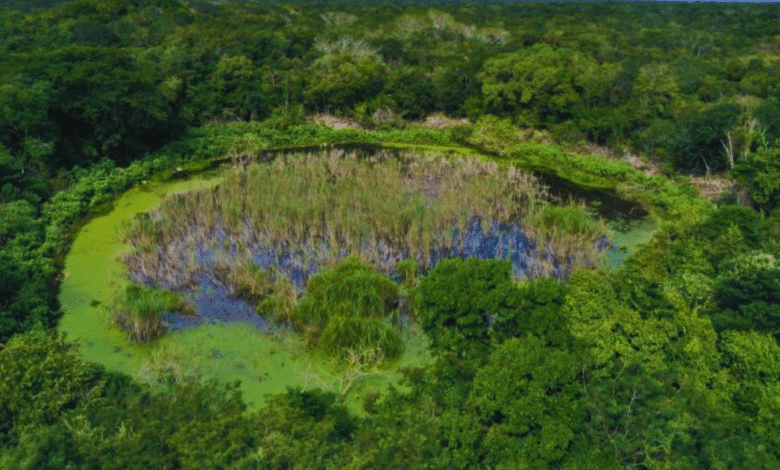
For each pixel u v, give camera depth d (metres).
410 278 31.89
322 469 17.94
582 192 45.22
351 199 38.53
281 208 37.53
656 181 45.31
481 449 19.28
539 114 56.06
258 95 55.62
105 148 45.09
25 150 41.03
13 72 44.44
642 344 23.38
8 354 22.00
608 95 54.94
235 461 17.75
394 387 24.95
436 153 51.66
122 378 24.03
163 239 35.47
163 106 47.41
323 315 27.81
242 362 26.38
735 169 40.31
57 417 20.08
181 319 29.05
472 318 24.61
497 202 40.19
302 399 22.23
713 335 23.64
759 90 52.47
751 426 21.09
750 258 27.19
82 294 30.70
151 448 18.33
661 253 33.22
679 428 19.53
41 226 35.50
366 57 60.81
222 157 49.97
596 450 19.02
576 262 33.28
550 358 20.50
